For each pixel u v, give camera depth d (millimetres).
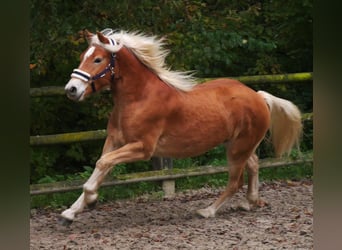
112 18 10969
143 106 8758
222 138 9375
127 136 8797
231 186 9664
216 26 12086
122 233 8680
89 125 12781
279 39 14562
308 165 12930
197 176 11906
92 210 10180
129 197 11055
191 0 11648
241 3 14141
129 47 8781
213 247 7980
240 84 9734
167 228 8953
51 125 12602
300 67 15086
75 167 13008
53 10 10453
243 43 12961
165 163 11320
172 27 11477
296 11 14094
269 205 10266
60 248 7977
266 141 12266
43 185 10156
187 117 9031
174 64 11469
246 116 9492
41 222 9438
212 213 9531
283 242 8172
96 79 8578
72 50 10961
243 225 9070
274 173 12633
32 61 10727
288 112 10008
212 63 14156
